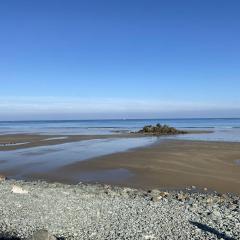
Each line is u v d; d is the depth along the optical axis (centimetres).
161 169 2780
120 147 4319
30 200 1670
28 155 3709
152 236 1220
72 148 4306
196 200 1839
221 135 6538
